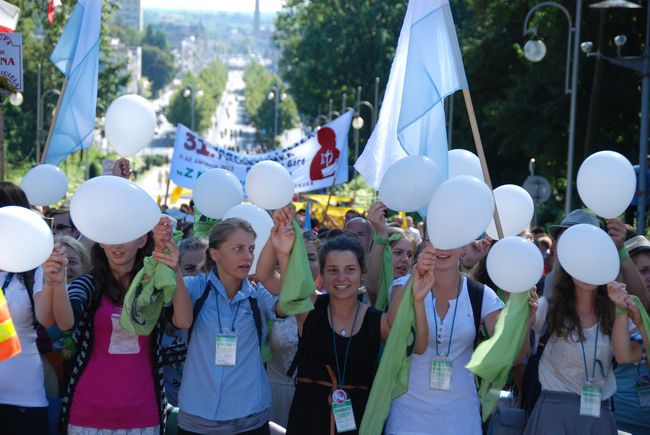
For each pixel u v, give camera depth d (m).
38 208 8.54
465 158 6.71
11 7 10.26
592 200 6.10
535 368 5.81
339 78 60.75
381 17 60.72
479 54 35.25
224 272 5.84
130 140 6.18
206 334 5.78
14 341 5.02
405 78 5.98
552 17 30.27
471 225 5.16
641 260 7.10
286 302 5.46
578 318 5.62
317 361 5.52
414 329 5.36
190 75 149.12
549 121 31.19
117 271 5.67
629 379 6.68
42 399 5.71
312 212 21.09
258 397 5.82
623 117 30.95
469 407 5.52
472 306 5.59
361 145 58.84
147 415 5.65
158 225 5.22
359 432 5.36
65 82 7.11
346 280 5.44
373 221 6.71
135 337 5.64
